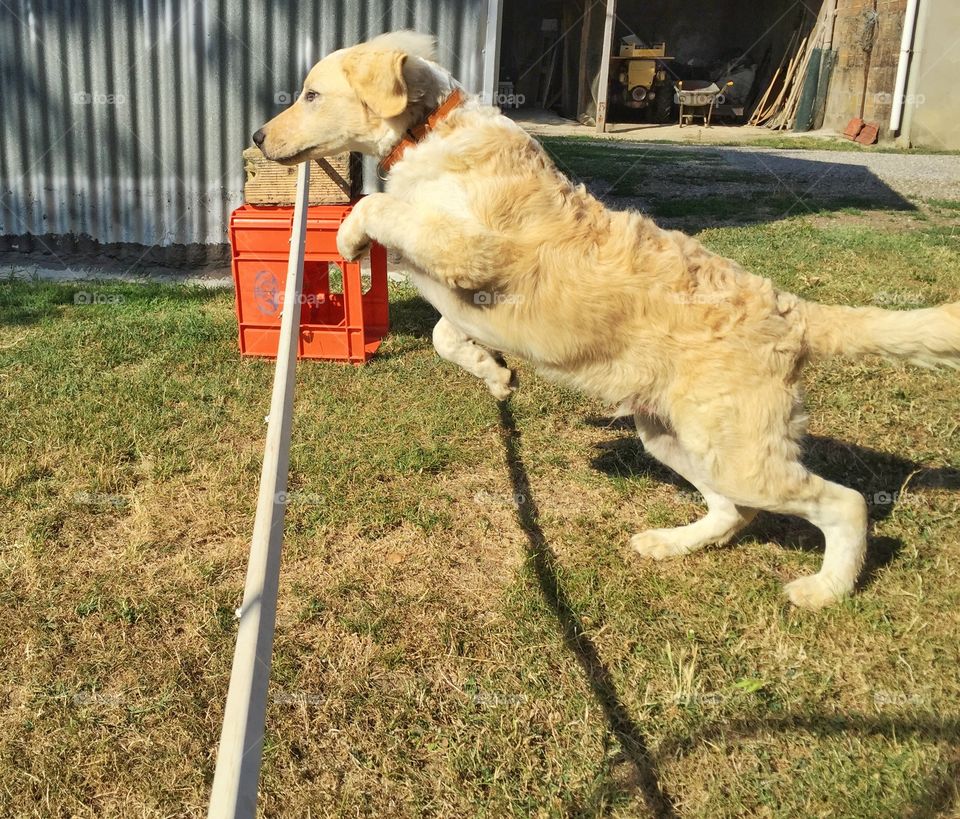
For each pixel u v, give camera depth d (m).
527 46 28.67
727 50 27.56
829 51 22.86
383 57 3.44
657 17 27.77
